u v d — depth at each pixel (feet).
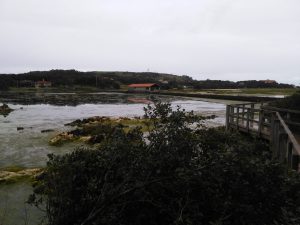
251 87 529.45
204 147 20.40
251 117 51.93
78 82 504.02
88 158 20.62
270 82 594.24
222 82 625.00
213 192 17.33
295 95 64.34
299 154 20.21
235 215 17.12
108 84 489.26
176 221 16.38
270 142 38.55
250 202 17.31
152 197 18.43
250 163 17.42
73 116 129.80
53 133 82.89
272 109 52.85
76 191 18.83
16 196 37.27
